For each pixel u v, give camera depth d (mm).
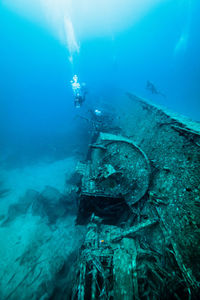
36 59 52844
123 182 5117
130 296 2775
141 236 4086
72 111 34062
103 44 49844
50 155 16344
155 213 4004
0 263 5484
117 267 3256
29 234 6672
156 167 4828
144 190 4617
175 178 3904
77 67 55094
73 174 10500
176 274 2893
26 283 4766
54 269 5082
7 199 9719
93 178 5457
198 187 3221
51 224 7133
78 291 3137
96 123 11359
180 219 3236
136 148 5551
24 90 56531
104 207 5031
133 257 3441
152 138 6203
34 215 7770
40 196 8398
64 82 59250
